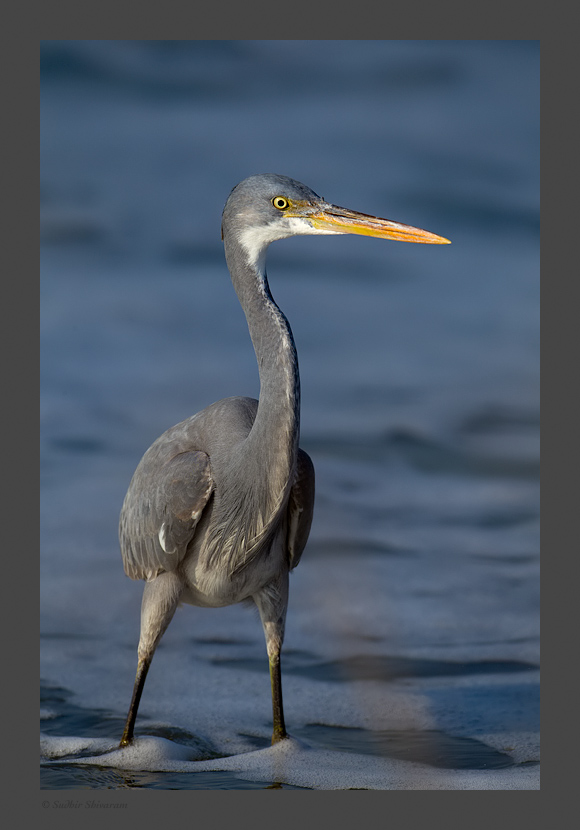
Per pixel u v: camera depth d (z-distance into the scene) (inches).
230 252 297.0
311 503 308.5
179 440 314.7
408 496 513.7
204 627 397.1
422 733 313.0
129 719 295.7
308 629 389.4
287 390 281.6
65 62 1289.4
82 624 384.8
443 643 377.7
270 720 323.9
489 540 469.4
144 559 310.7
